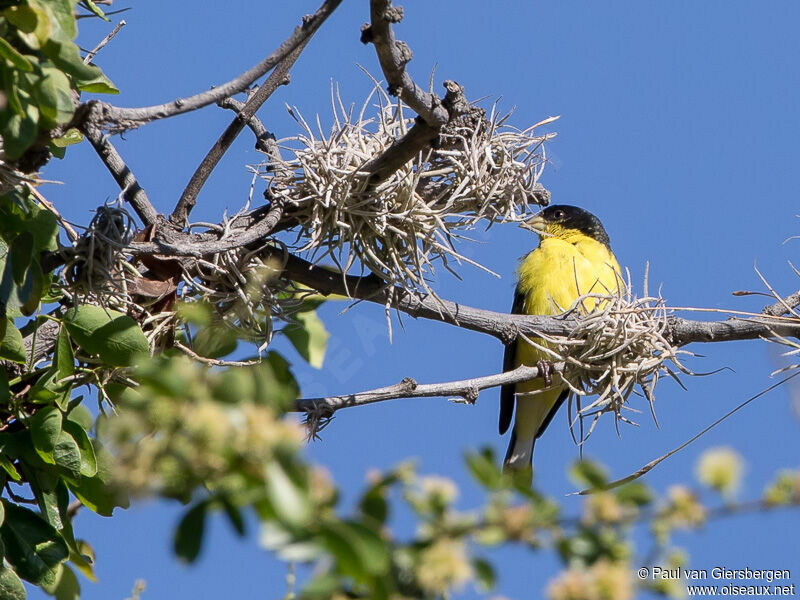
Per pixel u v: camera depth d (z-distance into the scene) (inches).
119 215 311.6
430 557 177.9
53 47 264.8
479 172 361.7
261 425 165.6
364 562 164.9
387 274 365.1
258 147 371.6
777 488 190.7
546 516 184.5
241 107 373.4
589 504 190.7
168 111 285.6
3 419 309.6
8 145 253.8
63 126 282.7
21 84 255.3
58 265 308.2
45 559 295.9
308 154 350.6
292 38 290.2
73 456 293.9
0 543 288.4
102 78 301.7
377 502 180.5
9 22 258.5
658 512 191.5
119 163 356.8
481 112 364.5
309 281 366.9
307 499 163.3
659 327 402.3
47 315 306.7
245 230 354.0
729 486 191.8
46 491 302.2
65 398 301.0
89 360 319.0
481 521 184.1
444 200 365.7
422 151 365.4
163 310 338.0
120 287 324.8
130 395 309.1
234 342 350.6
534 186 377.1
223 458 165.0
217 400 169.6
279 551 165.6
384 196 351.3
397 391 363.3
